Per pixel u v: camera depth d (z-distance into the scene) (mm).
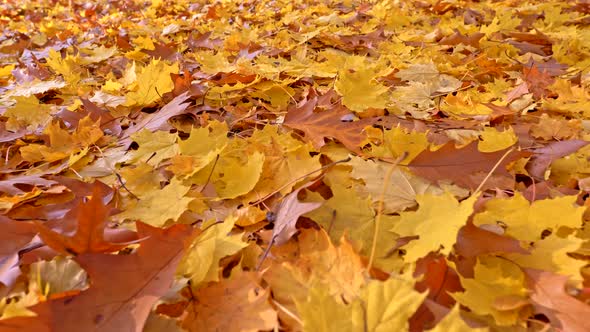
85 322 501
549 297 527
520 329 513
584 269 575
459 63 1366
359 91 1031
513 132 840
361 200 683
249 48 1533
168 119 993
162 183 806
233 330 522
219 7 2648
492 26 1561
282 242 620
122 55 1675
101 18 2855
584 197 723
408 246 583
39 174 835
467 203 575
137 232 597
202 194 757
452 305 538
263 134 890
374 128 917
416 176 751
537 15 1896
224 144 864
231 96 1108
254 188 761
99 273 527
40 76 1428
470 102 1037
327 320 470
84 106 1025
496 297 523
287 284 561
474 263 573
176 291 561
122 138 964
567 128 892
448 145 740
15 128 1034
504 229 627
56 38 2119
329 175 776
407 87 1174
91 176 833
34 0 3607
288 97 1123
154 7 2977
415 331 500
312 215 665
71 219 666
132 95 1086
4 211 729
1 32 2424
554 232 597
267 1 2803
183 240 586
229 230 628
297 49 1552
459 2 2236
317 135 865
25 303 543
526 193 715
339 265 568
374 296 479
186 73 1134
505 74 1273
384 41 1674
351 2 2482
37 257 609
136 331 497
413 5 2357
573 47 1426
